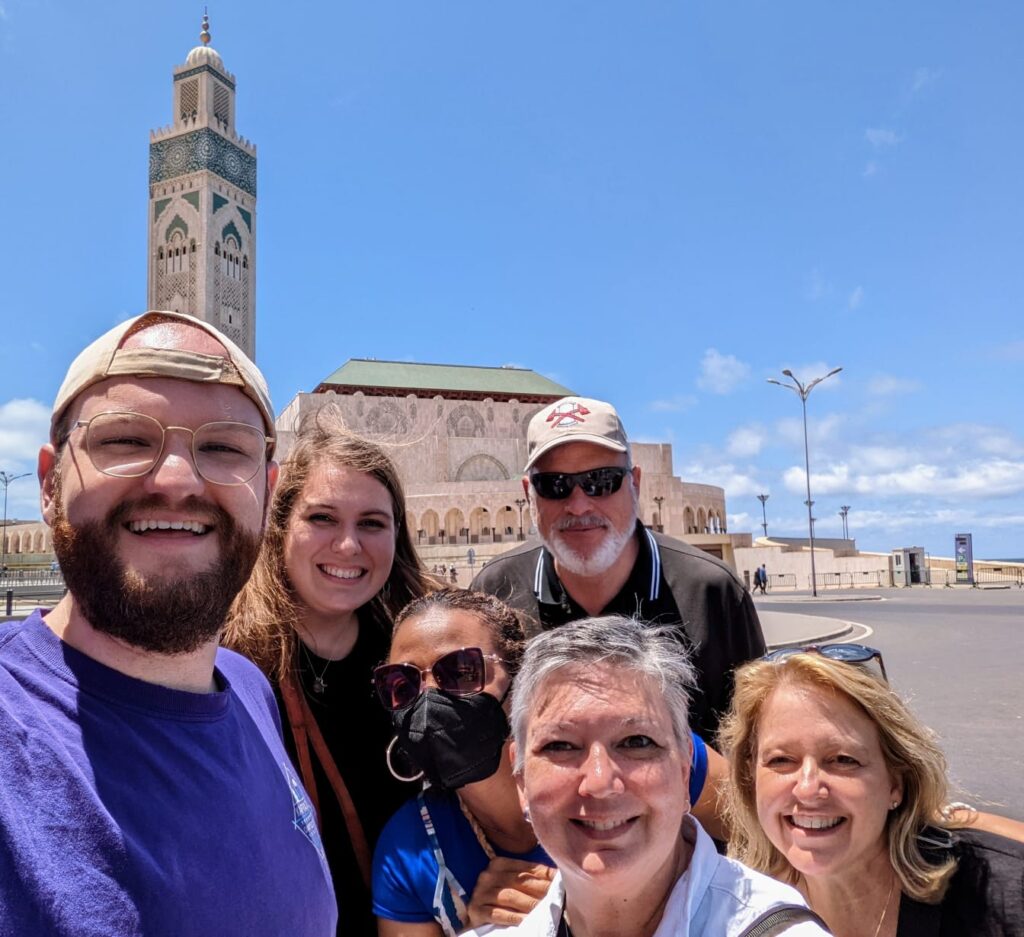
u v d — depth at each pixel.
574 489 1.13
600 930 0.64
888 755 0.81
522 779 0.66
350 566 0.98
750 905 0.60
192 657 0.65
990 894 0.78
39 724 0.56
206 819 0.60
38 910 0.49
